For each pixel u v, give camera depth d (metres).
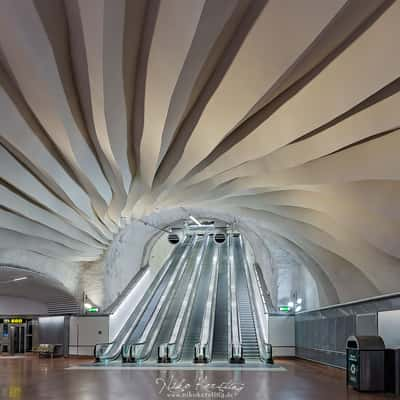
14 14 5.88
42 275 23.75
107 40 6.39
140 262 29.36
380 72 6.60
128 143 11.03
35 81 7.49
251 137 9.37
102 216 16.72
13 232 18.05
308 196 14.35
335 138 9.09
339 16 5.86
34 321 29.73
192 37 6.15
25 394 11.33
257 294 25.70
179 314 24.03
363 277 17.86
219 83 7.47
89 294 24.64
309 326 20.95
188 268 31.00
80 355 24.17
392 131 9.42
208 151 10.11
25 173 11.72
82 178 12.89
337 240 16.41
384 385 11.71
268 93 7.84
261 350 20.75
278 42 6.12
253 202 15.81
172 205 16.31
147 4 6.32
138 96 8.77
